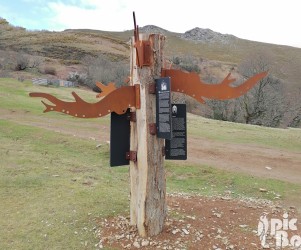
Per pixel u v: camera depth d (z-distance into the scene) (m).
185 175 10.22
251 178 9.88
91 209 6.45
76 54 58.81
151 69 5.04
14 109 21.16
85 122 18.08
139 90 5.05
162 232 5.37
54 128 16.08
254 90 33.12
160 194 5.29
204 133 16.62
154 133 5.07
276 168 11.20
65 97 26.31
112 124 5.16
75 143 13.09
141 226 5.24
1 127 15.82
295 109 35.38
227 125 19.80
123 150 5.25
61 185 7.88
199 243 5.18
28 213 6.30
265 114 33.41
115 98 5.04
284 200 8.29
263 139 15.73
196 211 6.45
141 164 5.13
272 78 35.75
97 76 41.38
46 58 52.78
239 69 41.00
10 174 8.60
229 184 9.55
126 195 7.42
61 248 5.14
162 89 4.89
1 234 5.56
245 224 6.02
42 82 35.09
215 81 43.16
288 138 16.12
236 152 13.02
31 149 12.15
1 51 51.34
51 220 6.00
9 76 38.62
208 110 35.31
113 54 61.19
